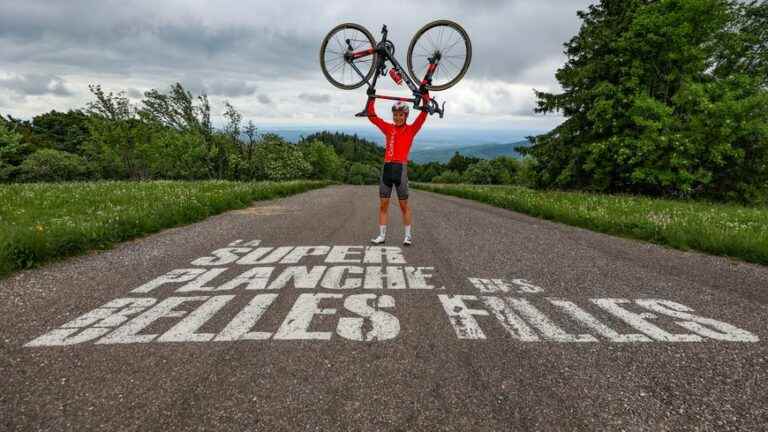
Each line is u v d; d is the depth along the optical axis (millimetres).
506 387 2174
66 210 7562
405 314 3273
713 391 2152
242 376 2258
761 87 17547
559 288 4047
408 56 6121
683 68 18203
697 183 18156
